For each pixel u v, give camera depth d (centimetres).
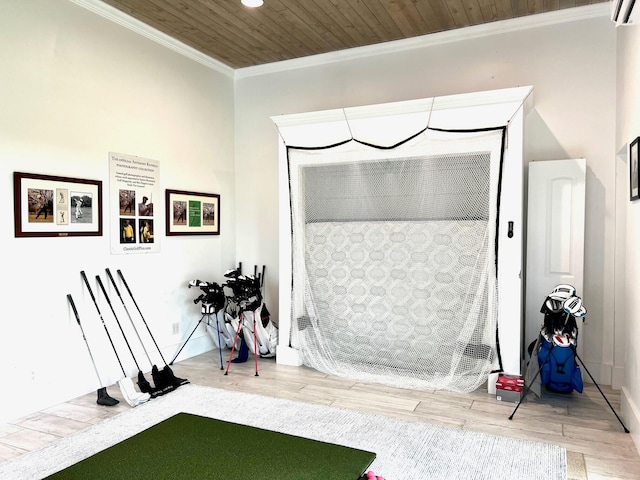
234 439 221
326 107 500
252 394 367
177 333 462
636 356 282
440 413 328
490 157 366
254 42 461
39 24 331
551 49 405
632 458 262
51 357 341
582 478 241
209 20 411
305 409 336
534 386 355
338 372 415
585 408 335
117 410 336
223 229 529
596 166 393
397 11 395
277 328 497
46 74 337
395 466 254
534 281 396
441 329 384
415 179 393
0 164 307
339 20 412
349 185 418
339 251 423
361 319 414
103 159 382
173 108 457
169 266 452
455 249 379
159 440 220
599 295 392
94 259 374
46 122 337
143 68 421
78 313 361
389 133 399
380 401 352
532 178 395
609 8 383
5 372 312
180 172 466
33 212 326
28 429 302
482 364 373
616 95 378
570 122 401
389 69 468
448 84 444
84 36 365
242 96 544
